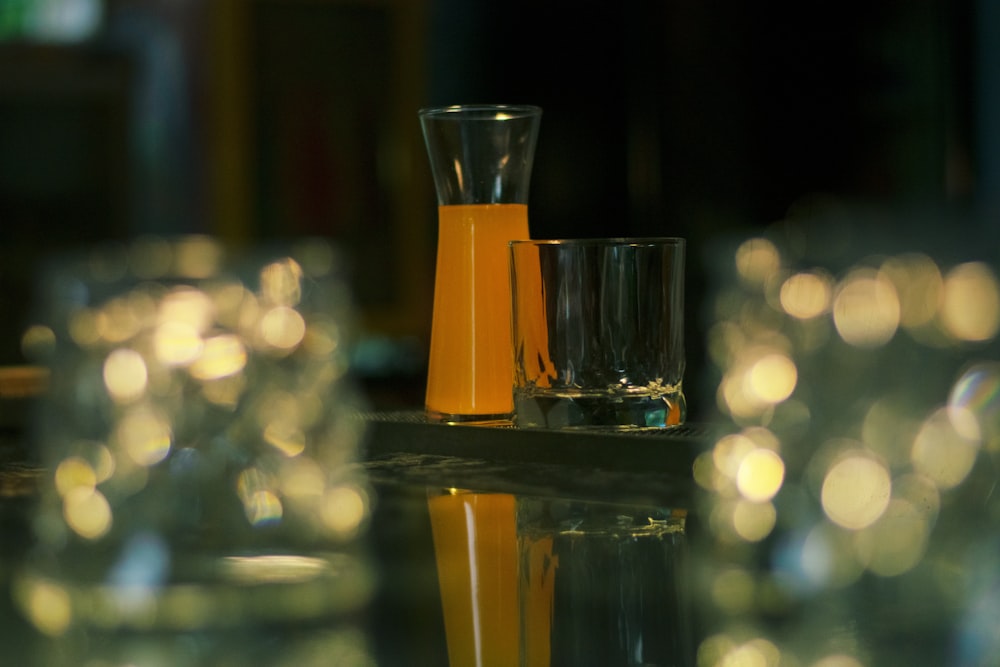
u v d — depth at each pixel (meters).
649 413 1.39
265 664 0.96
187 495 1.13
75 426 1.14
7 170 3.75
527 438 1.37
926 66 3.36
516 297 1.40
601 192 3.68
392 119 4.12
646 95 3.56
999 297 1.16
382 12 4.09
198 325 1.13
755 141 3.53
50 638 1.03
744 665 0.95
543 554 1.16
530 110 1.49
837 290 1.18
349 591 1.11
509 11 3.85
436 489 1.29
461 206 1.49
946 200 3.30
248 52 3.98
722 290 1.31
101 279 1.14
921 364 1.16
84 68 3.82
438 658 0.98
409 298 4.16
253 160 4.00
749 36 3.52
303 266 1.16
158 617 1.08
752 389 1.20
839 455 1.16
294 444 1.15
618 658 0.98
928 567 1.11
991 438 1.15
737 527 1.18
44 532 1.15
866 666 0.93
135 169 3.88
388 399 3.97
